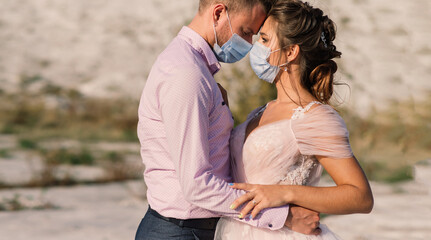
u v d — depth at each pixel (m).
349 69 21.05
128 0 38.03
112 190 10.37
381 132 13.56
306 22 2.78
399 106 16.52
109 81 28.73
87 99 25.11
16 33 36.62
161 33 33.97
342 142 2.62
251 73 8.02
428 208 7.38
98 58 32.28
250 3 2.76
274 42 2.82
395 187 9.09
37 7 39.84
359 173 2.60
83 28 36.41
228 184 2.57
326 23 2.86
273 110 2.89
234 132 2.90
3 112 22.17
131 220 7.61
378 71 21.45
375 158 11.38
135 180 11.50
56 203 9.00
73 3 39.19
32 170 11.69
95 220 7.59
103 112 22.64
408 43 24.83
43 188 10.61
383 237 5.88
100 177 11.77
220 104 2.68
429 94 18.84
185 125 2.49
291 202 2.59
